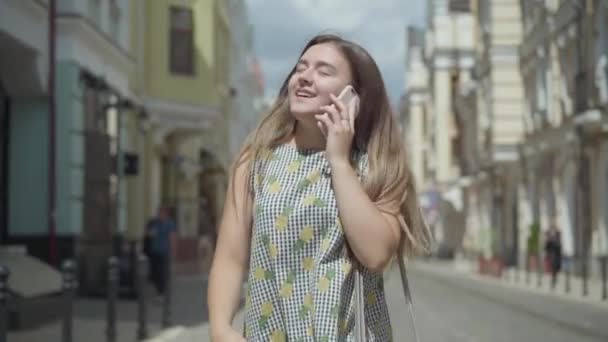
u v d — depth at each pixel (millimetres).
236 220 3080
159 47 29094
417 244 3051
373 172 2998
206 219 41094
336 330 2826
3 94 18375
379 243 2836
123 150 24344
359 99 3072
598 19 31391
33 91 18391
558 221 37406
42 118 18609
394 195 2994
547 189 40062
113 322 12148
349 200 2826
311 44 3168
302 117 3004
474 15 52719
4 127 18516
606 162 31484
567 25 35406
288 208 2883
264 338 2891
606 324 16875
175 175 33500
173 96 29438
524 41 43469
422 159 83312
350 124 2918
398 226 2975
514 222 46688
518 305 21500
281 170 2973
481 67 49656
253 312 2916
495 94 46062
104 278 20109
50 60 18438
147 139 29219
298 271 2871
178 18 29766
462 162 61094
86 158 19844
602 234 31906
